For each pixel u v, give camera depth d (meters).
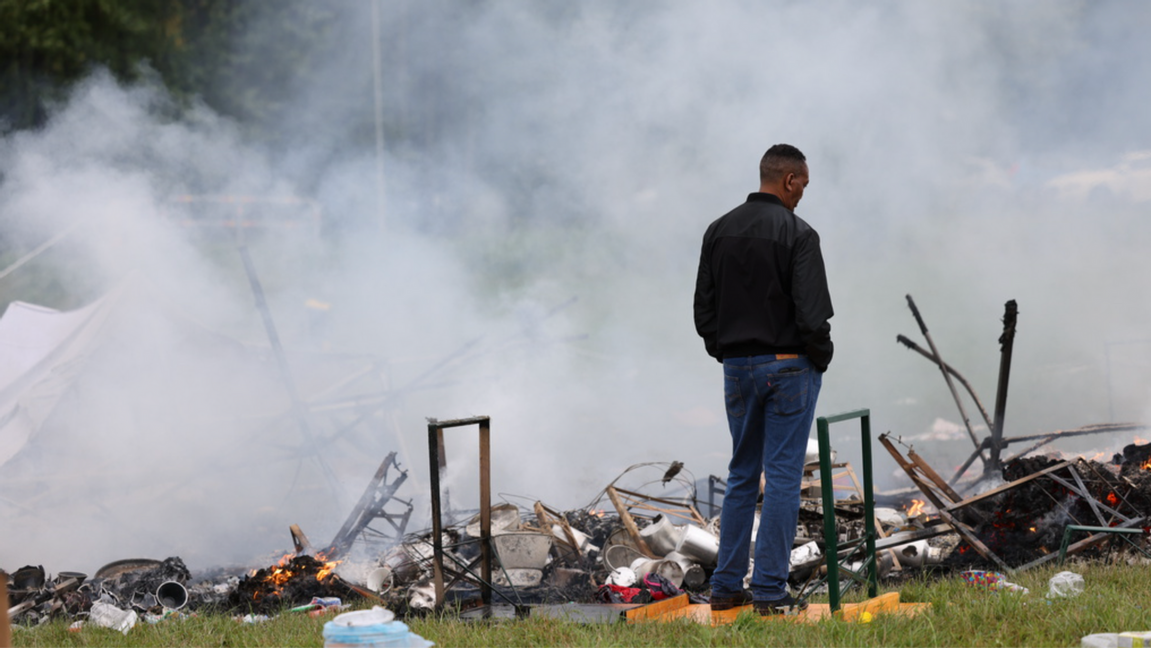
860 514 14.77
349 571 14.34
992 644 8.55
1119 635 7.92
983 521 13.99
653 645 8.70
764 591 9.76
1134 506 13.55
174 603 14.11
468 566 11.01
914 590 11.11
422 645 7.00
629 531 14.62
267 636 10.34
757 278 9.52
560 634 9.20
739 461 10.08
